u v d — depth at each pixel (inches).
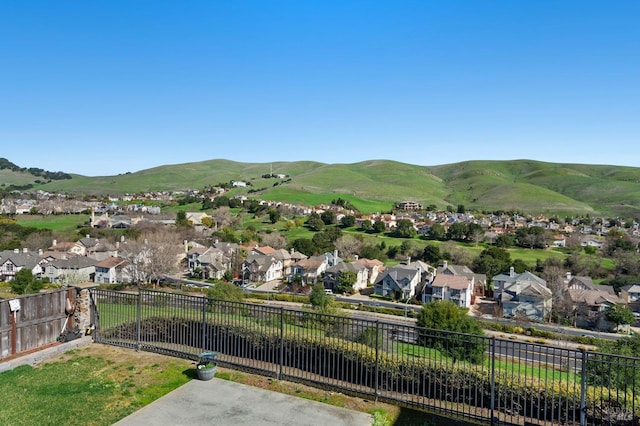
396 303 2055.9
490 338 307.7
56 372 356.8
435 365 338.3
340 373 378.3
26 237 3014.3
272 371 355.6
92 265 2508.6
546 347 292.5
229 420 280.7
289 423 278.8
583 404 272.8
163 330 438.6
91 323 449.4
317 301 1695.4
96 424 271.3
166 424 272.8
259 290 2281.0
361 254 2970.0
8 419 274.2
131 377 349.7
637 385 374.6
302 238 3292.3
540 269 2532.0
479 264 2556.6
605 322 1737.2
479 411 316.2
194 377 352.8
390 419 291.7
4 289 1998.0
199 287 2196.1
